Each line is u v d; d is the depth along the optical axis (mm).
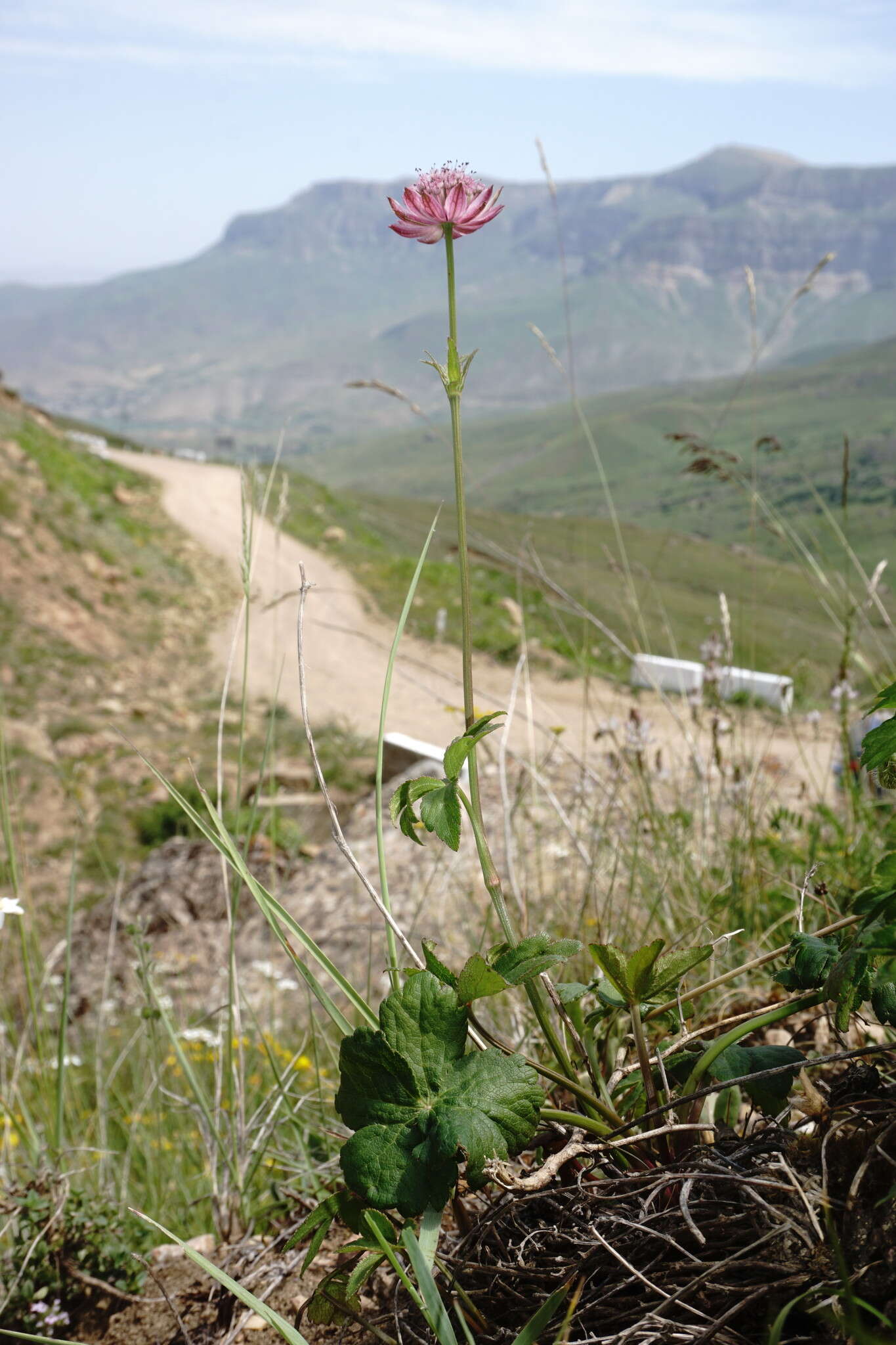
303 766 14578
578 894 3068
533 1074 1179
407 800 1285
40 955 3633
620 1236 1252
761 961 1399
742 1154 1267
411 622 29094
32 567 29062
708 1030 1453
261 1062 3350
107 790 15984
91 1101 3518
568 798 3604
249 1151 2273
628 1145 1302
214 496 49781
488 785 4039
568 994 1447
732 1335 1078
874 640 3393
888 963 1180
